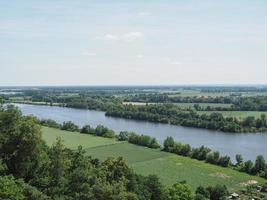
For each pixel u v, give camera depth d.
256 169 141.88
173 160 156.88
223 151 175.12
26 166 59.56
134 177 76.81
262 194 117.69
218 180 130.62
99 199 52.56
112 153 165.62
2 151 59.97
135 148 178.12
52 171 58.59
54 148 61.34
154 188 80.56
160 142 194.50
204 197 101.38
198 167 147.00
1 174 56.09
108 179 70.31
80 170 60.44
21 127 60.72
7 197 46.81
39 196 50.44
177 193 91.19
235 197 111.31
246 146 187.25
